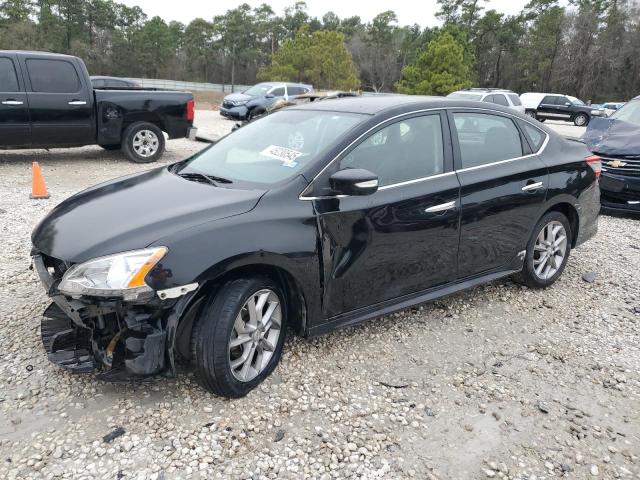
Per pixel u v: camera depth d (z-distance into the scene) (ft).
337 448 8.98
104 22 266.98
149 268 8.78
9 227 19.58
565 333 13.38
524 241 14.69
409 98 13.50
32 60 29.91
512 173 13.93
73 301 9.12
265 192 10.43
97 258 8.95
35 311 12.96
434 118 12.89
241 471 8.36
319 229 10.49
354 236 11.00
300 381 10.75
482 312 14.28
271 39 288.92
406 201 11.75
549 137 15.55
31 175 29.19
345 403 10.18
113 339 9.31
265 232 9.80
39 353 11.19
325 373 11.09
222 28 269.03
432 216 12.19
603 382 11.32
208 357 9.36
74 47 249.14
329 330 11.16
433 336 12.89
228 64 278.87
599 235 22.21
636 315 14.58
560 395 10.80
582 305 15.03
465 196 12.84
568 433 9.68
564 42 211.00
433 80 144.87
